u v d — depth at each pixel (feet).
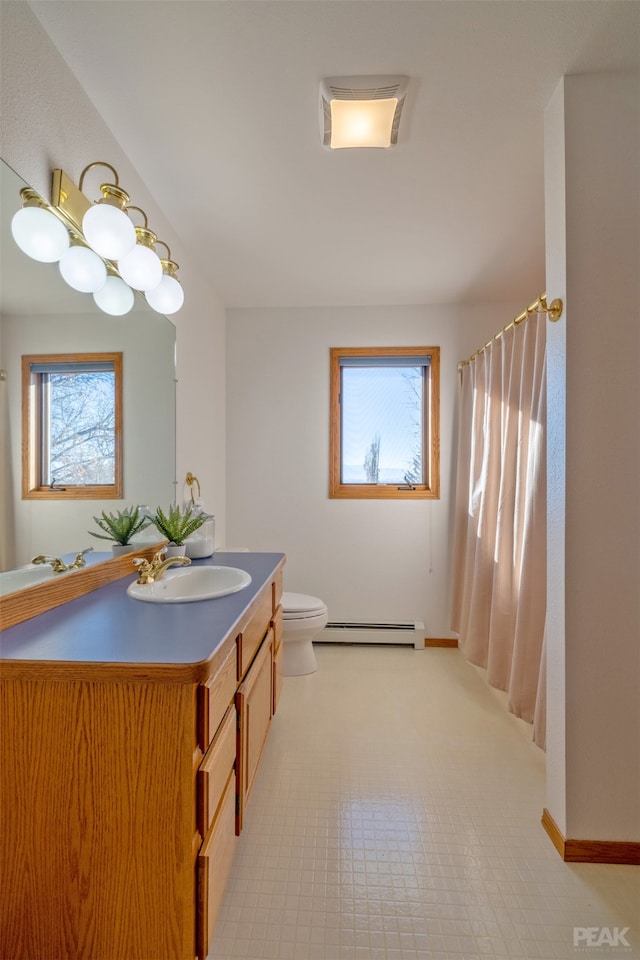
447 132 4.86
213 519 7.29
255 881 4.02
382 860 4.25
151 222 5.96
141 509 5.74
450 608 9.56
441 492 9.82
